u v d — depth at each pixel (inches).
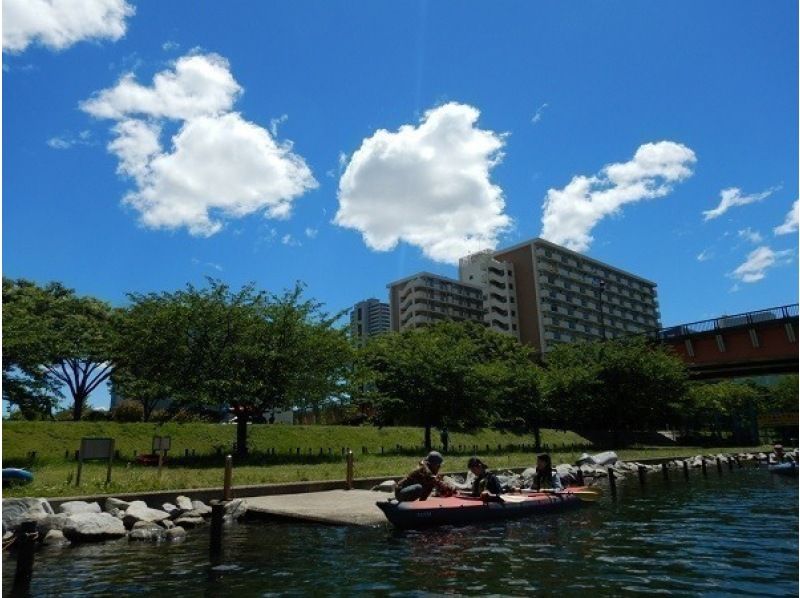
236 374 1039.0
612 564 331.0
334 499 574.6
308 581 298.0
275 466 883.4
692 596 268.2
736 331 1761.8
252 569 324.8
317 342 1097.4
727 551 365.1
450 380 1311.5
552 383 1675.7
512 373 1566.2
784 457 1298.0
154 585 292.8
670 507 581.9
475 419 1359.5
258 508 512.4
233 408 1073.5
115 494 498.6
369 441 1439.5
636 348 1775.3
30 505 438.0
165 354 1040.2
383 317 6382.9
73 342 1453.0
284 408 1119.6
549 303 4178.2
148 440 1109.7
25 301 1365.7
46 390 1060.5
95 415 1859.0
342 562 340.2
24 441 958.4
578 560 341.7
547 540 406.3
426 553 364.2
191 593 278.4
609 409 1754.4
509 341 2640.3
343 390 1144.2
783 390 2723.9
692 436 2285.9
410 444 1508.4
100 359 1501.0
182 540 413.1
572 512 547.5
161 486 565.0
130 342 1055.6
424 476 509.0
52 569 327.3
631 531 442.6
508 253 4379.9
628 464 1093.1
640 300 5009.8
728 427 2369.6
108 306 1572.3
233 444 1152.2
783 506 581.6
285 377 1063.0
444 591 277.4
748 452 1547.7
